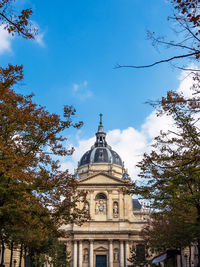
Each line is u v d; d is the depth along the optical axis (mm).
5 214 25953
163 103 15188
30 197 25609
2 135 25188
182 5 11211
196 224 20438
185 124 22484
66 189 28328
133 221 82688
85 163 106188
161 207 31719
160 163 27219
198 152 21375
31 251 45562
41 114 27109
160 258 26766
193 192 26719
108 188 84500
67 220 30578
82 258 79000
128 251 78812
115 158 107250
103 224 81312
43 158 27500
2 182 25000
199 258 28828
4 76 24969
